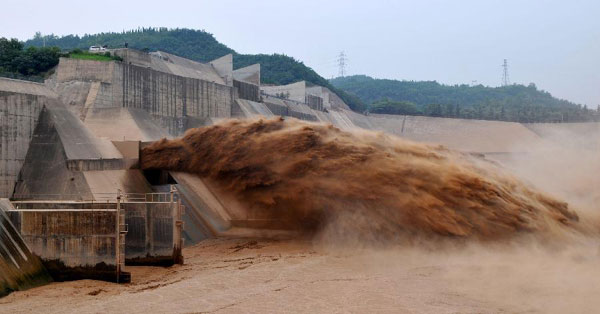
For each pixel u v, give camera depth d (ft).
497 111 638.12
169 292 104.47
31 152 156.66
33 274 111.86
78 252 114.83
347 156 160.25
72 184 148.87
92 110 228.22
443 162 161.68
